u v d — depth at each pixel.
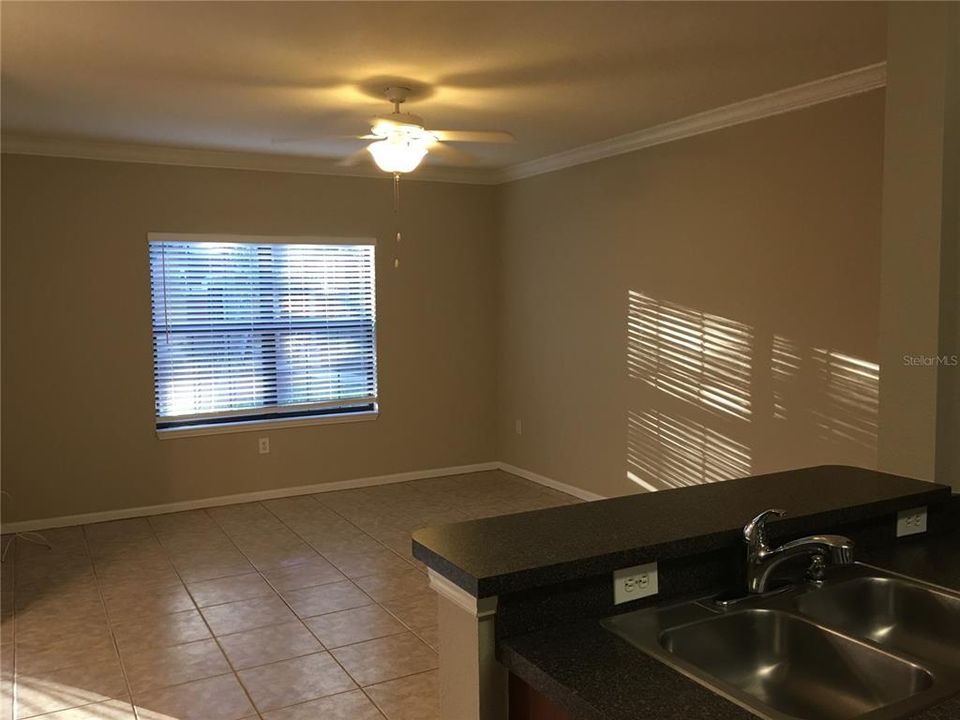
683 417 4.91
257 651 3.37
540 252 6.16
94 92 3.89
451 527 1.71
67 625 3.66
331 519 5.40
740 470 4.52
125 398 5.43
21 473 5.14
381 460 6.39
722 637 1.56
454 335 6.62
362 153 3.82
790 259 4.16
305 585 4.14
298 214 5.91
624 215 5.29
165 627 3.62
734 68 3.60
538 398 6.30
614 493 5.54
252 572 4.35
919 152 2.18
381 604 3.88
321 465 6.15
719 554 1.71
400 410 6.44
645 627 1.50
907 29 2.19
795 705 1.52
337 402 6.20
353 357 6.25
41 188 5.08
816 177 3.99
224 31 3.01
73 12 2.79
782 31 3.09
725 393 4.59
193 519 5.44
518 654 1.39
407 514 5.50
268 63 3.43
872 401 3.78
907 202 2.22
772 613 1.60
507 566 1.44
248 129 4.77
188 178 5.52
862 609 1.78
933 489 2.06
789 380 4.20
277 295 5.93
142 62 3.40
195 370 5.67
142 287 5.42
